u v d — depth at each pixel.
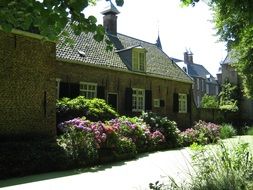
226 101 36.16
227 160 4.89
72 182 8.84
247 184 4.27
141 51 23.11
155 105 24.61
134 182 8.79
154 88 24.48
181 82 27.61
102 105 16.20
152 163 12.26
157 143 16.86
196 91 54.56
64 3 3.17
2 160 9.41
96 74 19.50
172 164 11.87
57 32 3.44
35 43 12.59
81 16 3.35
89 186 8.36
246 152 5.71
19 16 3.31
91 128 12.58
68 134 11.73
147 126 17.38
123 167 11.38
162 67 26.33
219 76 55.00
